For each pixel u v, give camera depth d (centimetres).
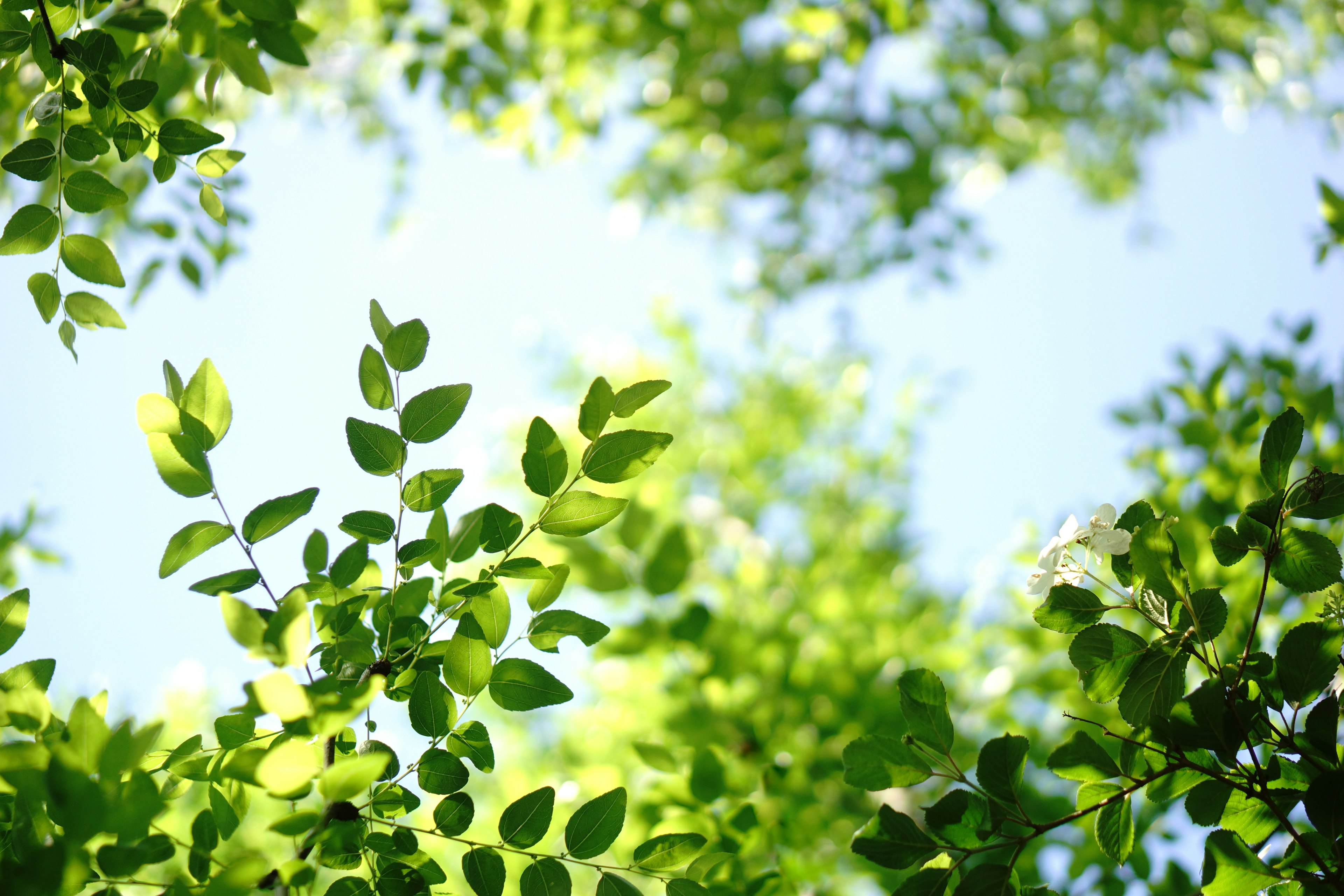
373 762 100
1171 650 106
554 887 110
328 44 257
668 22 246
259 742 111
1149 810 141
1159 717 106
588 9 229
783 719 189
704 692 187
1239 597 139
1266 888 107
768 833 160
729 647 186
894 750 109
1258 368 150
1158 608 107
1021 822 108
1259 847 115
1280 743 107
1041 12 319
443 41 195
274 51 129
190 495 108
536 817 111
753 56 288
